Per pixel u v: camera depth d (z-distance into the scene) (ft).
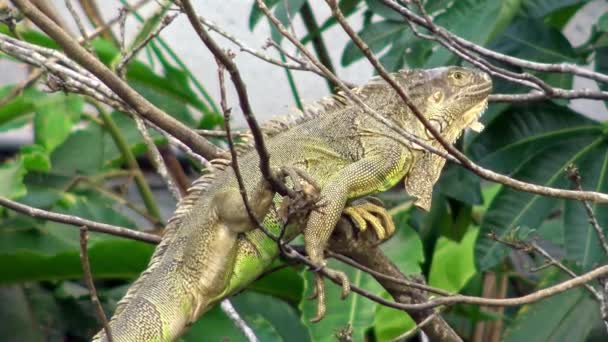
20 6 24.89
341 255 25.96
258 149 20.81
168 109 39.19
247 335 26.48
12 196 34.30
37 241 34.42
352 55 34.86
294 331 35.73
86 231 19.74
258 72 49.08
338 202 24.95
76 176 38.04
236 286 24.98
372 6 34.60
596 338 34.83
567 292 33.19
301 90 49.47
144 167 48.49
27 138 50.85
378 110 27.35
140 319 24.12
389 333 33.68
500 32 33.40
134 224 35.78
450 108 28.02
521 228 33.37
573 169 26.86
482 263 33.35
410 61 33.73
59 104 37.78
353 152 26.58
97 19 38.47
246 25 48.24
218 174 25.53
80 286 36.78
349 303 32.78
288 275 34.17
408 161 26.91
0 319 34.58
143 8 47.42
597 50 35.12
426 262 37.91
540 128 34.81
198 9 48.01
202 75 49.03
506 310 43.04
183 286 24.56
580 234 32.71
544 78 34.47
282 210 23.45
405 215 37.09
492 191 41.63
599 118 51.49
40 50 25.63
